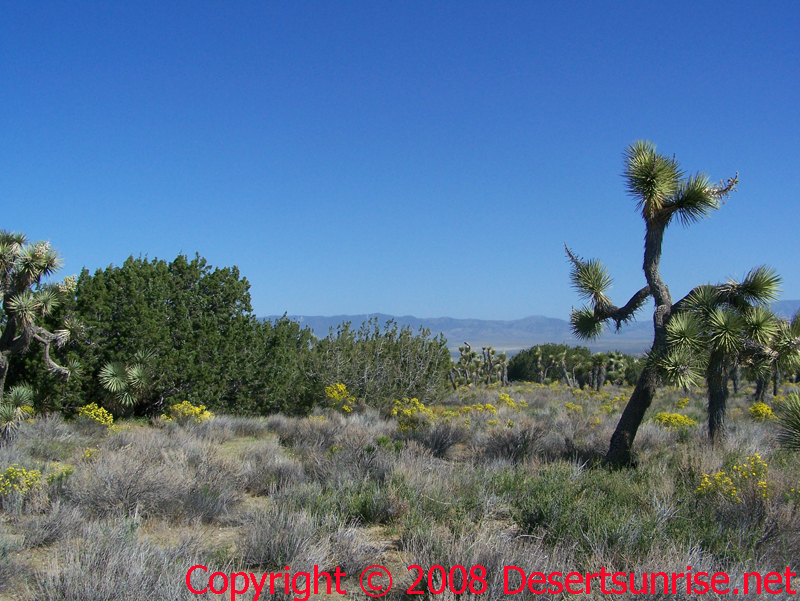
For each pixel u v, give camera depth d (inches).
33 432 474.3
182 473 305.6
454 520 249.1
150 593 165.2
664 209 379.2
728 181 361.4
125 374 636.7
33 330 450.6
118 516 249.0
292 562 204.5
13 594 179.3
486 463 374.6
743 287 377.7
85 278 665.6
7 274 437.4
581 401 992.2
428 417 652.7
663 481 288.4
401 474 310.8
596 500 244.5
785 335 363.9
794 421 320.8
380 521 268.7
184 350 705.6
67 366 617.3
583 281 430.3
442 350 939.3
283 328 869.8
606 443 442.9
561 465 337.7
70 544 211.9
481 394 1128.8
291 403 798.5
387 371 848.9
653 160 377.7
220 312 781.3
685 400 886.4
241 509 284.8
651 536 205.9
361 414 746.8
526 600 168.9
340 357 829.8
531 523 232.1
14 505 259.1
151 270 731.4
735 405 865.5
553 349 1996.8
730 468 292.5
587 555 198.4
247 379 760.3
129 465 286.0
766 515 231.8
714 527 217.0
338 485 306.8
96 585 163.8
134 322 659.4
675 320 355.6
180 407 632.4
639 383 375.6
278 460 370.3
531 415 732.0
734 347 360.8
